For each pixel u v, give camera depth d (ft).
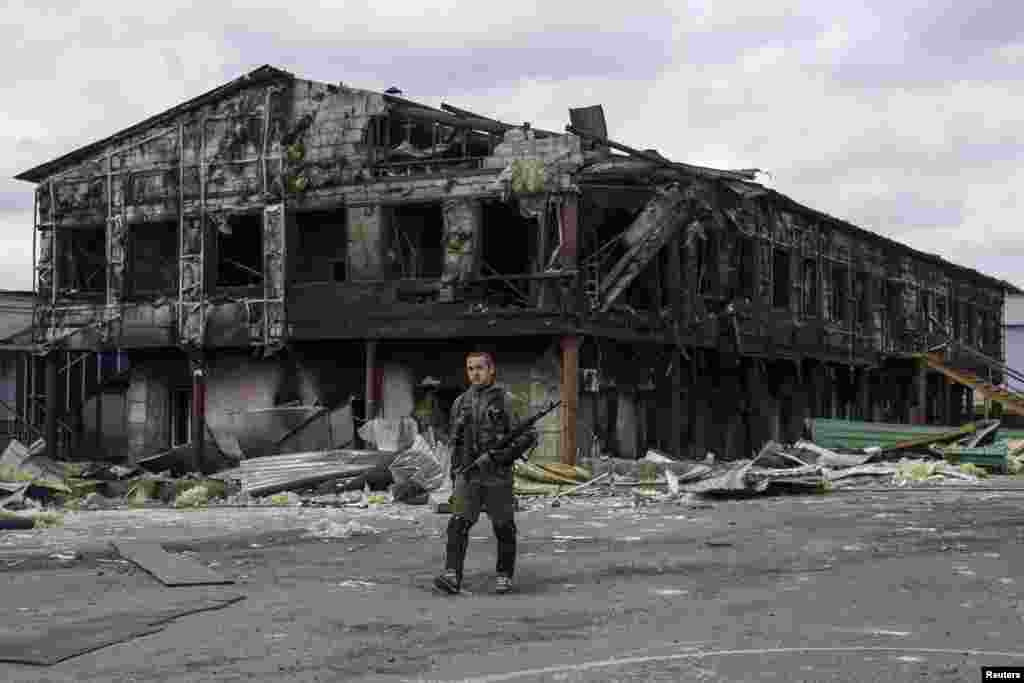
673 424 86.12
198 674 17.48
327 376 86.63
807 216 113.70
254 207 87.20
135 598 24.66
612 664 17.98
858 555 32.32
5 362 105.60
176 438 94.63
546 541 36.55
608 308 77.87
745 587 26.37
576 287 75.82
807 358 113.70
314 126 85.10
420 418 82.02
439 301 79.20
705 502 55.93
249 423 81.87
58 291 95.40
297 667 17.94
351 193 83.30
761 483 58.85
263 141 86.84
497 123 78.43
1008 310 216.74
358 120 83.51
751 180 86.69
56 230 95.76
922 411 137.08
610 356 84.43
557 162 75.77
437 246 86.94
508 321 76.69
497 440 25.76
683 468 69.62
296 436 80.69
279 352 87.40
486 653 18.97
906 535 37.70
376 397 83.46
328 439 79.87
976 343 173.17
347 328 82.43
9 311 110.52
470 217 78.64
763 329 102.83
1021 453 95.96
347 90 83.87
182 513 53.67
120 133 92.27
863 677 17.02
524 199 76.89
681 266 88.58
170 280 95.76
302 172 85.25
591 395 81.66
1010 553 32.55
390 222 82.79
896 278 140.97
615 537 37.78
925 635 20.38
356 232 82.89
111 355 108.47
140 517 50.47
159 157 91.40
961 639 20.01
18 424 104.17
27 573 29.25
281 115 86.33
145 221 91.81
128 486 65.82
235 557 33.04
